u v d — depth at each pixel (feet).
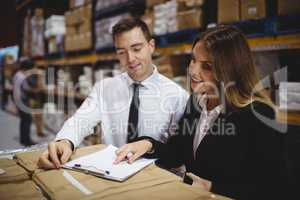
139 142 4.13
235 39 3.78
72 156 3.82
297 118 5.17
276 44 5.49
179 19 7.73
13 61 23.93
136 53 5.36
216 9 7.29
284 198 3.36
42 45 17.46
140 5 10.05
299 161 5.07
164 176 3.09
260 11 5.81
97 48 11.94
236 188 3.56
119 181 2.92
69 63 15.20
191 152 4.39
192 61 4.12
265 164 3.45
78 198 2.49
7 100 27.20
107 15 11.88
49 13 16.47
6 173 3.14
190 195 2.57
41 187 2.81
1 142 15.74
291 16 5.26
